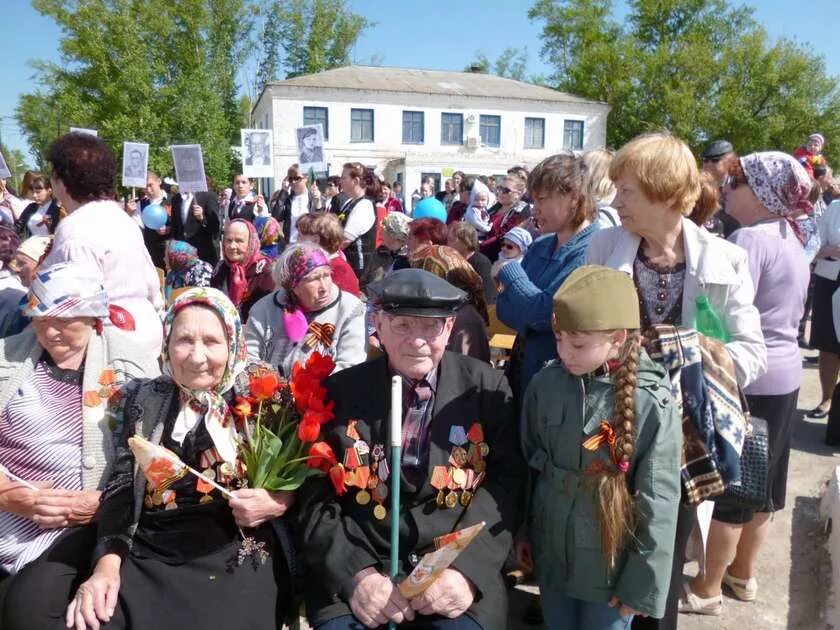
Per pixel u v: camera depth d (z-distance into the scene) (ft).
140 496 6.98
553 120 117.08
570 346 6.25
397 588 6.41
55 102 120.06
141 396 7.33
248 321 11.39
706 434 6.54
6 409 7.47
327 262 10.97
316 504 7.10
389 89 107.76
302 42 151.94
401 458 7.00
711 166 14.14
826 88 120.88
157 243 30.04
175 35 116.47
